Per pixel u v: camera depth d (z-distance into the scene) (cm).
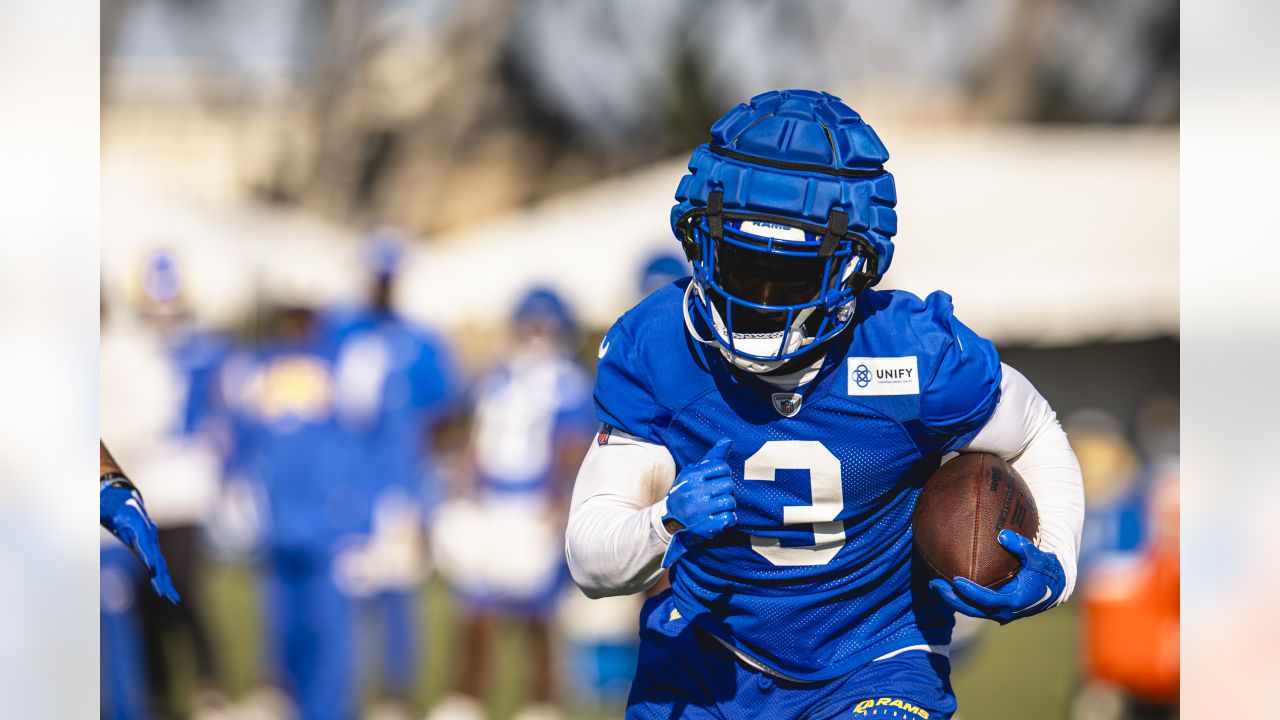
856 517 859
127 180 4403
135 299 2077
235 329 4144
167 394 2038
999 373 858
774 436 841
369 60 7631
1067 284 3866
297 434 1933
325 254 4328
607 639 2180
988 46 7181
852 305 829
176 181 7062
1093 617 2156
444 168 7562
